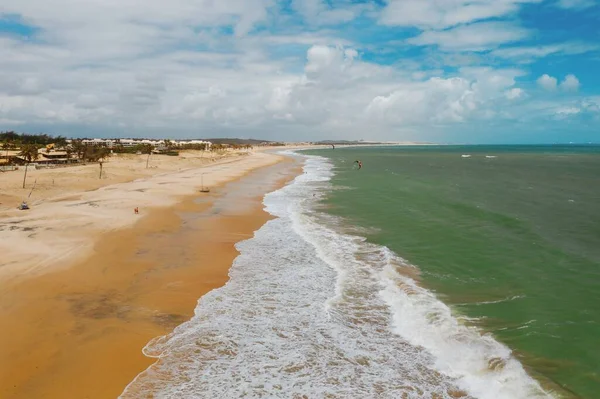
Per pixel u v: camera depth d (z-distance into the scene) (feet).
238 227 85.66
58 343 37.17
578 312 44.80
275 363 35.73
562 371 34.32
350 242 74.23
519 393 31.55
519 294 50.06
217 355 36.81
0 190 113.80
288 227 86.33
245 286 53.01
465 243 73.05
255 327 42.11
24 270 52.75
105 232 73.82
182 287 52.08
